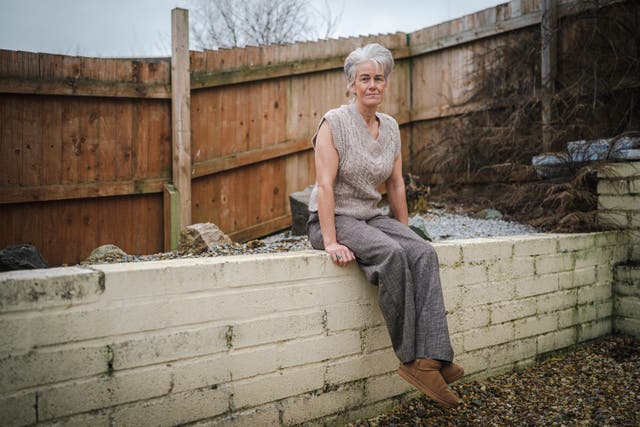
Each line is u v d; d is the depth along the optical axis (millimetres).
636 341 3359
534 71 4965
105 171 4301
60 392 1576
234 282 1900
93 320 1626
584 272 3297
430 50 5789
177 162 4473
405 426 2217
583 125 4234
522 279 2938
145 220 4523
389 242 2105
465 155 5316
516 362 2928
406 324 2051
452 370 2039
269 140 5121
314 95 5406
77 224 4211
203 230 3660
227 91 4848
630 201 3463
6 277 1518
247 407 1940
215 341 1860
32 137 3994
